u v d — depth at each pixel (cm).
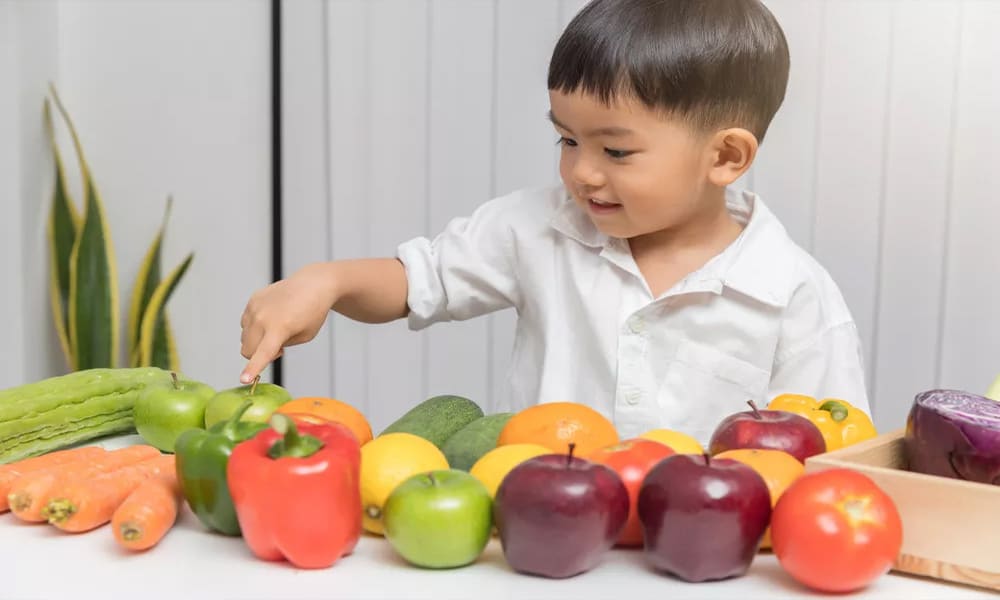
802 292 134
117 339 244
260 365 108
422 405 104
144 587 74
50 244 246
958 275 220
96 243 238
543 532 73
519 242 141
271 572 77
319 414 94
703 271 131
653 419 135
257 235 251
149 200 253
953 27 213
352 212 248
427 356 251
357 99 245
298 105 247
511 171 242
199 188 251
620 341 135
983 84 213
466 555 76
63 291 247
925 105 217
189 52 248
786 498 75
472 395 251
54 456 94
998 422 80
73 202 243
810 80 221
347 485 76
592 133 114
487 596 72
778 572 78
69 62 250
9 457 100
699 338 134
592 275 137
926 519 76
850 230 224
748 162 120
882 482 77
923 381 224
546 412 91
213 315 254
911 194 220
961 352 221
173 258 254
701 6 115
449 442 95
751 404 91
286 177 250
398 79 243
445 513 75
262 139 248
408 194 246
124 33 249
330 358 255
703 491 73
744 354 134
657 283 134
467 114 242
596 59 110
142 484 84
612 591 74
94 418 108
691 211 122
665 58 110
